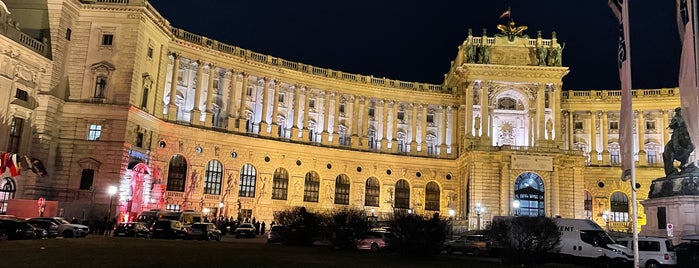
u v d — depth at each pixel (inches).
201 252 1333.7
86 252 1211.9
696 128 1125.1
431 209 3700.8
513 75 3550.7
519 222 1352.1
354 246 1720.0
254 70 3353.8
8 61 2234.3
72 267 925.8
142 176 2664.9
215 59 3198.8
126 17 2628.0
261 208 3238.2
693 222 1592.0
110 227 2191.2
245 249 1514.5
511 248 1326.3
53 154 2493.8
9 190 2299.5
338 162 3550.7
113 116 2541.8
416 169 3713.1
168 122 2920.8
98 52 2610.7
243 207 3176.7
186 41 3051.2
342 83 3644.2
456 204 3698.3
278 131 3435.0
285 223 1852.9
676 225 1633.9
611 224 3491.6
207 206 3038.9
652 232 1733.5
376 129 3767.2
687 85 1139.9
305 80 3533.5
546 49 3607.3
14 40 2246.6
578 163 3405.5
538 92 3540.8
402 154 3700.8
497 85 3607.3
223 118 3243.1
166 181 2906.0
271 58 3432.6
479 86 3612.2
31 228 1619.1
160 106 2901.1
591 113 3828.7
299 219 1838.1
